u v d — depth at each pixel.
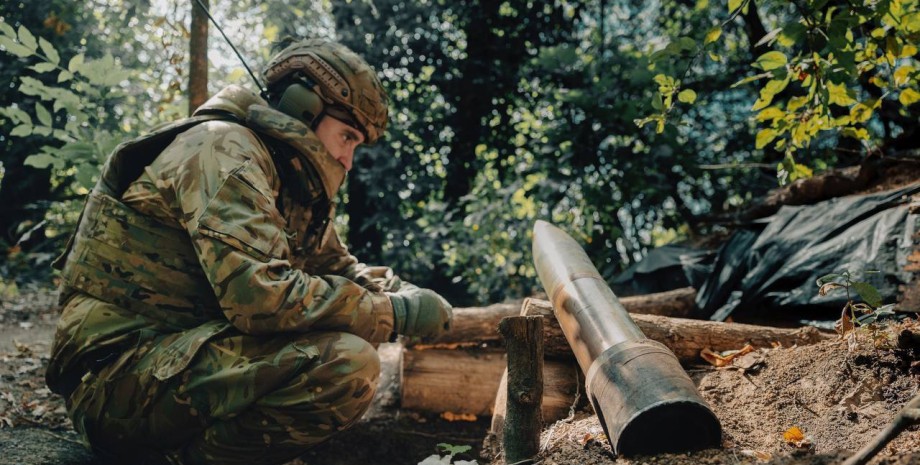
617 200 5.33
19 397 3.01
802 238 3.35
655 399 1.76
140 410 2.16
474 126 7.32
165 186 2.15
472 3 7.40
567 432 2.16
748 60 7.20
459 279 6.05
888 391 2.04
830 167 5.08
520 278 5.98
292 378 2.14
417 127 7.24
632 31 8.36
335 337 2.21
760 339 2.59
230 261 2.05
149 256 2.19
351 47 7.07
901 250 2.94
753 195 6.41
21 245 7.90
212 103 2.35
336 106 2.41
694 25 7.14
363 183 7.17
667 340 2.56
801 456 1.70
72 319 2.22
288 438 2.18
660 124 2.76
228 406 2.11
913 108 4.54
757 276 3.37
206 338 2.10
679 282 4.08
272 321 2.09
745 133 7.20
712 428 1.81
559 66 5.76
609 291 2.32
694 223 5.45
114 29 6.38
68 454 2.47
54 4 6.92
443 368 3.11
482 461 2.73
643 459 1.79
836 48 2.40
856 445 1.84
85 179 3.69
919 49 2.81
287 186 2.36
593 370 2.02
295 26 5.60
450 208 6.89
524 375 1.99
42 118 3.74
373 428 3.00
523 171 5.62
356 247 7.28
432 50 7.30
